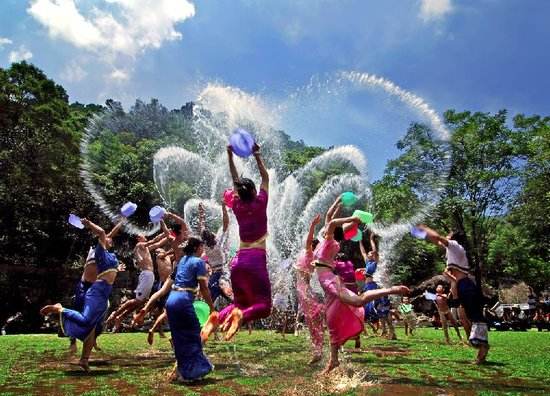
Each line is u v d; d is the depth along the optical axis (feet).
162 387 17.43
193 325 18.81
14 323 77.71
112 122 65.46
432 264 109.60
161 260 31.63
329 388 17.33
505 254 115.03
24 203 84.23
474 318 24.08
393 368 22.08
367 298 19.31
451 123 97.35
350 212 63.16
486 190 95.30
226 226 29.58
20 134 82.33
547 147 91.30
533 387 17.70
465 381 18.78
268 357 25.93
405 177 62.69
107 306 22.12
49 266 87.97
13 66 83.61
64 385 17.89
